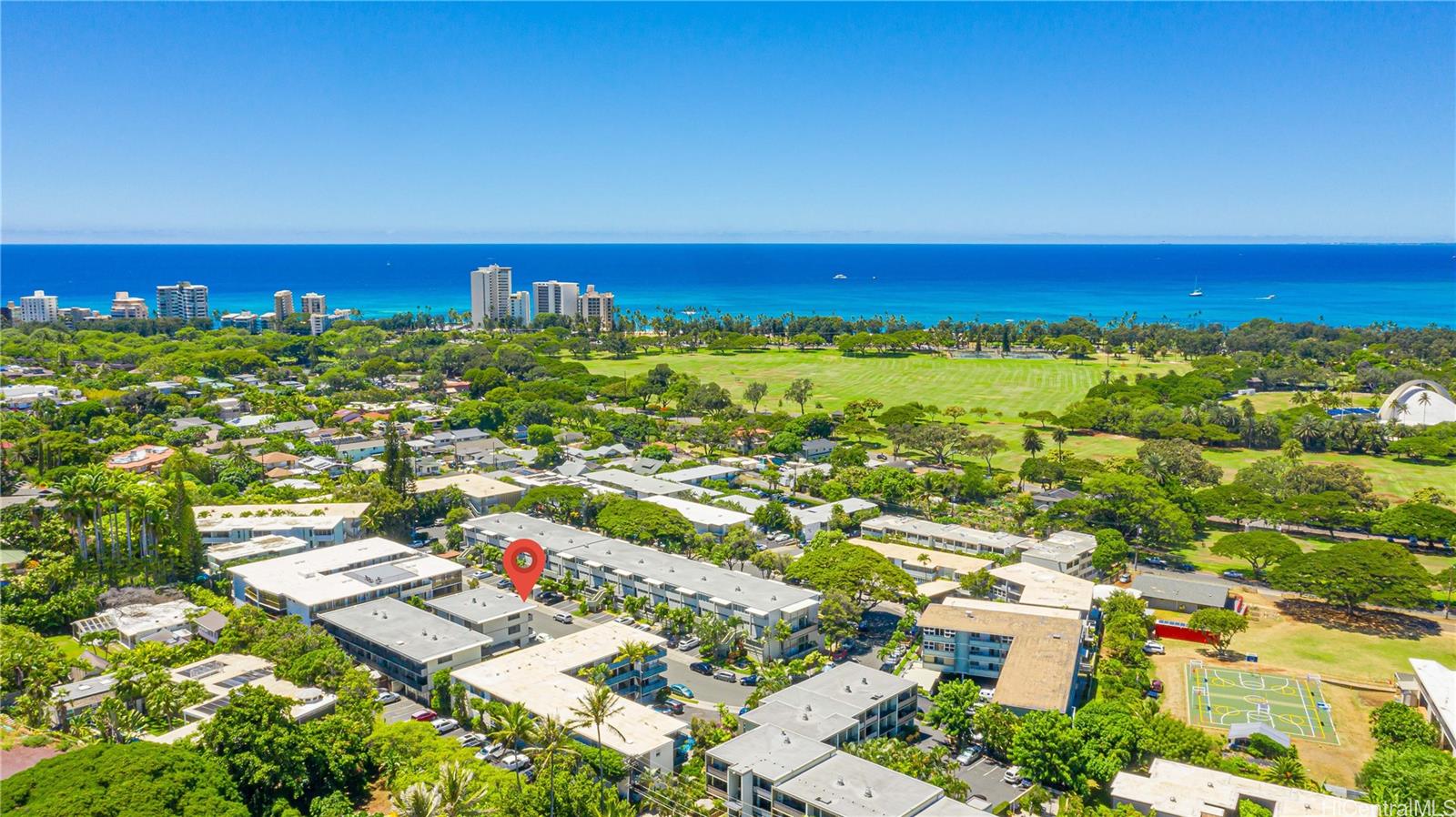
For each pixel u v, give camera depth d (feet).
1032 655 609.83
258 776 455.22
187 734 492.54
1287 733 577.02
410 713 581.94
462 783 449.06
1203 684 643.45
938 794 455.22
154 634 650.84
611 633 640.58
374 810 474.49
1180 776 490.90
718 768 489.67
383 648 619.26
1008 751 522.47
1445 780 458.09
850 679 584.40
